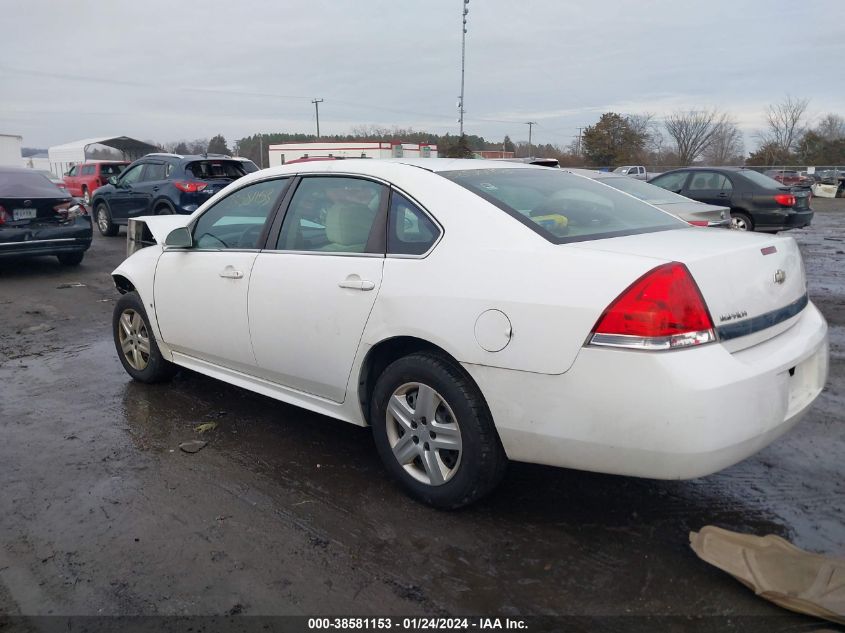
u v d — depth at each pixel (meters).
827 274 10.12
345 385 3.53
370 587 2.72
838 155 54.34
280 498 3.43
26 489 3.56
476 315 2.90
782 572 2.64
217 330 4.23
